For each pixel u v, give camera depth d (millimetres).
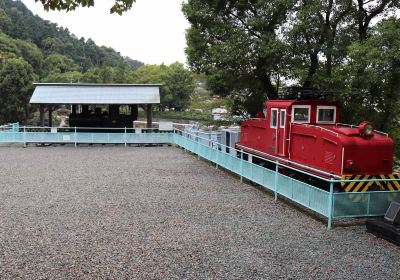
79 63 117875
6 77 44469
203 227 8625
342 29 16281
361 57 12625
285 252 7195
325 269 6457
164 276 6125
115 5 5887
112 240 7695
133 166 16781
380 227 7953
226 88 19766
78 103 24938
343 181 8547
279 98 14727
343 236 8094
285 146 13008
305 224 8922
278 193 11234
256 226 8742
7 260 6637
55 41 117188
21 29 107250
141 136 24359
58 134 23484
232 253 7125
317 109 12969
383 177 10234
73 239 7711
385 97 14219
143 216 9391
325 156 10844
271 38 15961
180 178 14266
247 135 16703
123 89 27109
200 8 18266
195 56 19156
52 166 16453
